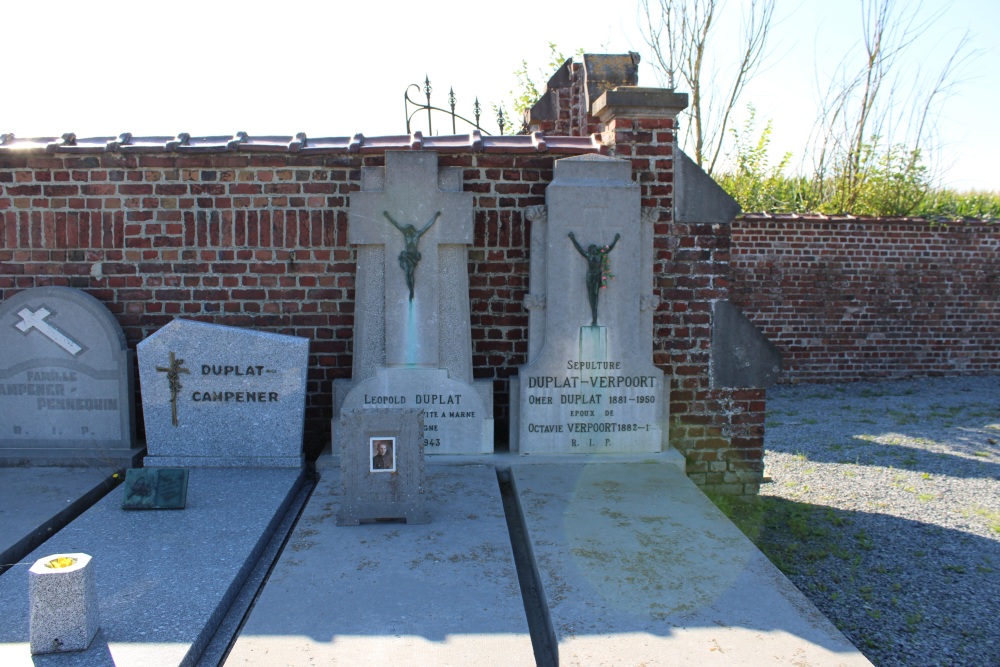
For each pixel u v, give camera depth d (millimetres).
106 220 5758
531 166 5820
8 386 5641
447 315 5652
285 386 5453
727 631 3232
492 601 3461
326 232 5805
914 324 12977
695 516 4582
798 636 3199
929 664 3941
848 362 12898
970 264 12953
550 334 5672
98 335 5609
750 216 12422
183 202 5758
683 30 16984
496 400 6020
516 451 5773
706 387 6035
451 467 5508
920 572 5098
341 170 5758
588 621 3305
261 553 4223
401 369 5641
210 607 3381
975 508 6441
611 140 5832
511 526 4824
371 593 3535
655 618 3336
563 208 5590
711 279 5922
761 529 5844
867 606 4582
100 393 5645
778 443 8852
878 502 6617
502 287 5898
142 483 4645
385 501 4422
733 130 18328
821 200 18703
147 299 5832
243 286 5840
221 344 5426
